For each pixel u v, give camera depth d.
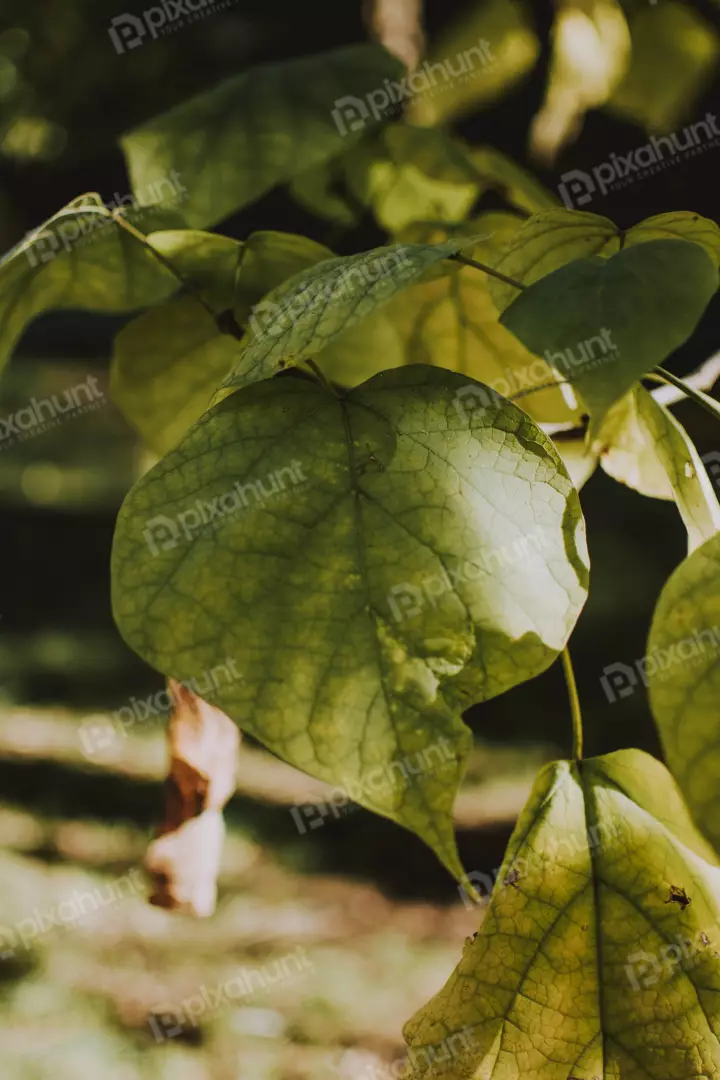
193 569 0.75
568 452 0.95
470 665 0.74
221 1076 2.96
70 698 5.63
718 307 1.34
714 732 0.74
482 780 4.48
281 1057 3.02
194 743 0.94
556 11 1.38
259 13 1.83
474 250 0.94
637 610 5.48
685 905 0.81
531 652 0.75
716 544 0.75
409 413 0.78
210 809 0.94
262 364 0.77
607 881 0.81
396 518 0.76
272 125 0.96
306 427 0.78
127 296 0.95
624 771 0.83
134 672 6.00
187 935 3.66
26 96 2.35
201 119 0.96
